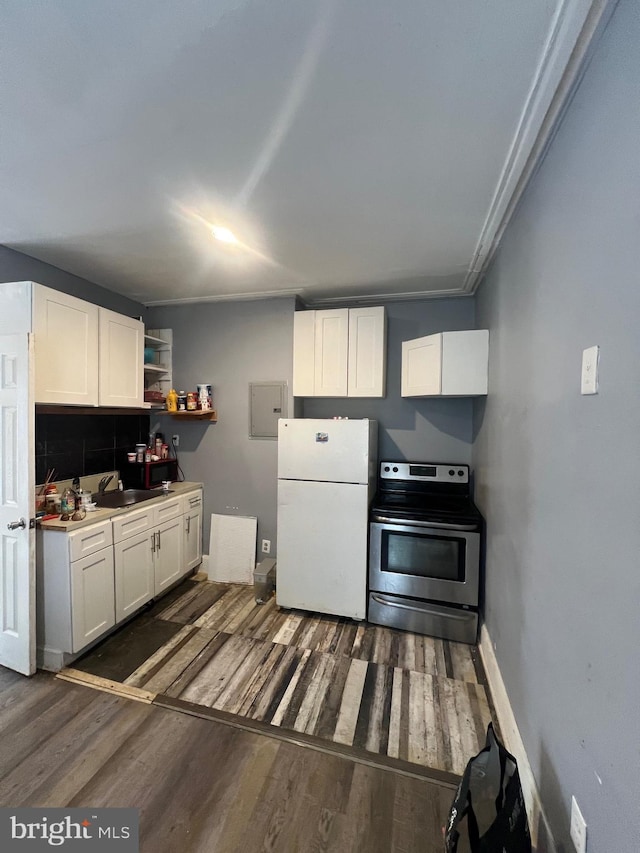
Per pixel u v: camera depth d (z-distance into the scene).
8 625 1.96
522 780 1.33
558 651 1.06
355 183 1.49
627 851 0.70
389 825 1.24
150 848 1.17
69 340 2.15
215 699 1.79
